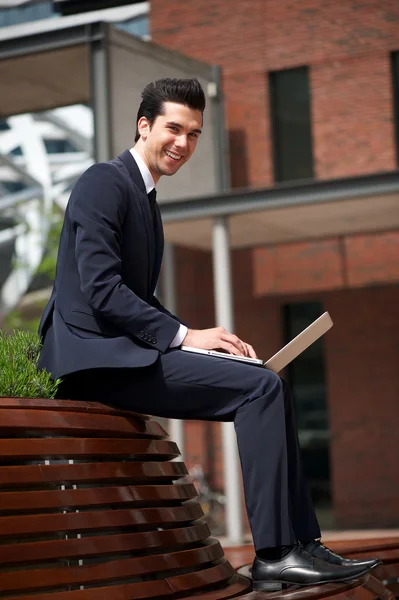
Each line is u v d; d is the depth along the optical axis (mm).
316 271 17750
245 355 3820
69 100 16641
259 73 18125
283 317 18250
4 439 3131
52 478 3164
